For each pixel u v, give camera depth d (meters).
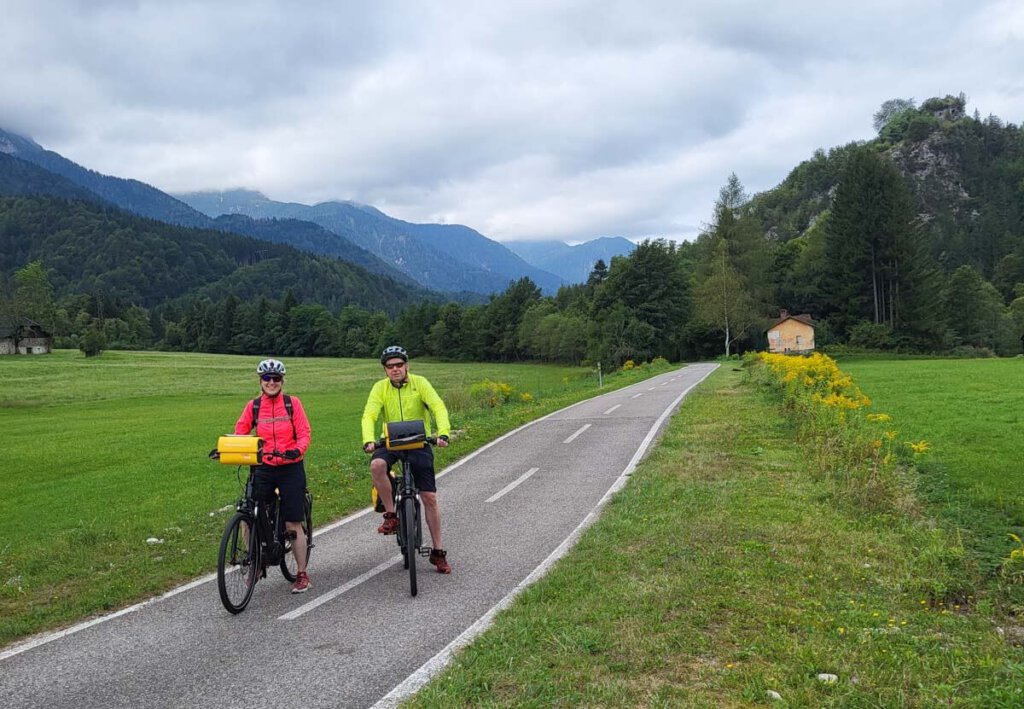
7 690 4.55
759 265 94.00
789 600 5.36
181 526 10.21
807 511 8.19
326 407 38.53
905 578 5.85
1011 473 10.10
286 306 164.38
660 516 8.13
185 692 4.38
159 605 6.30
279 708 4.09
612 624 4.93
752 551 6.63
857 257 82.88
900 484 9.20
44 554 8.83
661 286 86.75
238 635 5.38
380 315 152.62
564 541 7.70
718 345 90.38
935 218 163.75
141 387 65.69
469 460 14.19
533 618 5.14
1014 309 102.62
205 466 18.09
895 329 80.00
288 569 7.04
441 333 125.12
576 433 17.17
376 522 9.44
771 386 22.80
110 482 16.22
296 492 6.39
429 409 6.84
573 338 93.00
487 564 7.03
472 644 4.77
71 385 67.62
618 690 3.94
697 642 4.56
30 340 118.44
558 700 3.88
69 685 4.58
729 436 14.29
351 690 4.28
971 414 16.84
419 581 6.58
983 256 141.62
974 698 3.70
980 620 5.07
